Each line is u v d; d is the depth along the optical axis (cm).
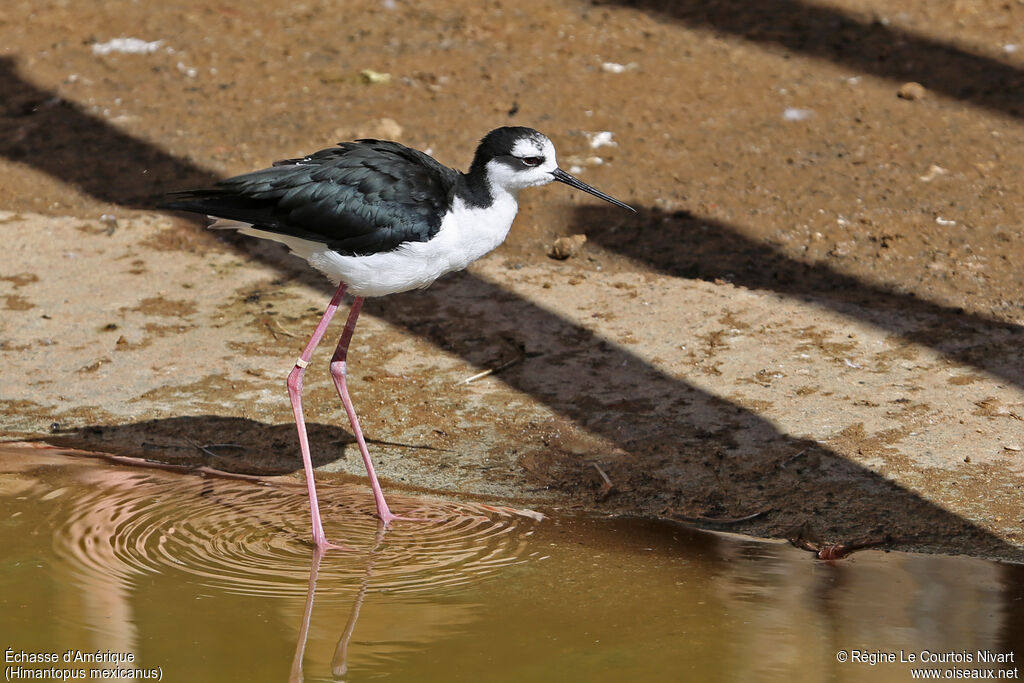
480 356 1085
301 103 1539
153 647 698
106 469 915
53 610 733
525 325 1132
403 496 890
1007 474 891
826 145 1446
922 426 959
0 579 766
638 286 1197
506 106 1522
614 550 814
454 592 764
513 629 721
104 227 1297
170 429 975
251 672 674
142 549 809
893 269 1213
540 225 1313
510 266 1241
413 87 1573
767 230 1287
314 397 1027
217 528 841
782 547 816
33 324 1116
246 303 1171
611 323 1131
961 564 789
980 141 1444
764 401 1002
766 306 1153
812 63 1633
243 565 793
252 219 846
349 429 984
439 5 1823
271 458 944
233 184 856
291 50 1680
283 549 816
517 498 886
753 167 1403
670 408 998
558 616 736
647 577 779
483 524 849
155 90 1577
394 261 859
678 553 809
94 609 735
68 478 900
